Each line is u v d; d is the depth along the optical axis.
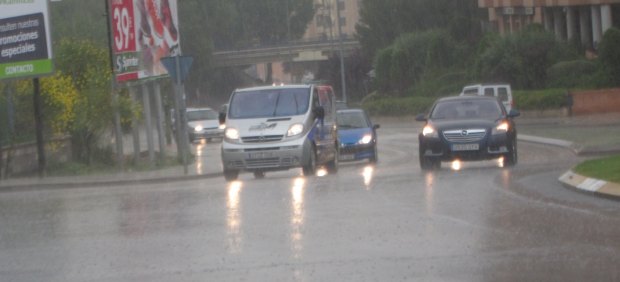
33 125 39.41
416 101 75.00
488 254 12.20
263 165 26.80
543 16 74.00
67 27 65.62
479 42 77.81
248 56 110.69
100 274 12.20
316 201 18.66
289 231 14.87
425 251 12.60
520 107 62.00
